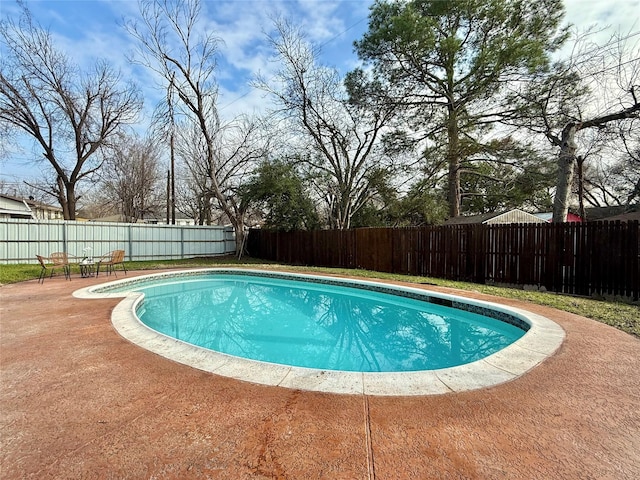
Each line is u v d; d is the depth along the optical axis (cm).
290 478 161
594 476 163
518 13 1109
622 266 607
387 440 193
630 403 237
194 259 1546
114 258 945
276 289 948
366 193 1570
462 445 188
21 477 162
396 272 1036
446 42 1205
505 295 645
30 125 1494
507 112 1193
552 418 217
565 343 366
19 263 1152
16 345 361
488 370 295
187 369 297
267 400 240
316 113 1488
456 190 1555
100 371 293
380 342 519
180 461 174
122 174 2206
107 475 163
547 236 704
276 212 1493
